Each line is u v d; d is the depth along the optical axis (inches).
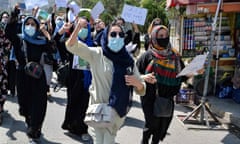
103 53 151.3
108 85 152.0
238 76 318.3
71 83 226.1
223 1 327.0
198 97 329.4
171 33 396.8
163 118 185.9
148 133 189.5
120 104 148.7
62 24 246.8
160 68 180.5
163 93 182.1
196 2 322.7
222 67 347.9
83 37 213.3
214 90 343.9
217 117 292.7
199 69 186.4
